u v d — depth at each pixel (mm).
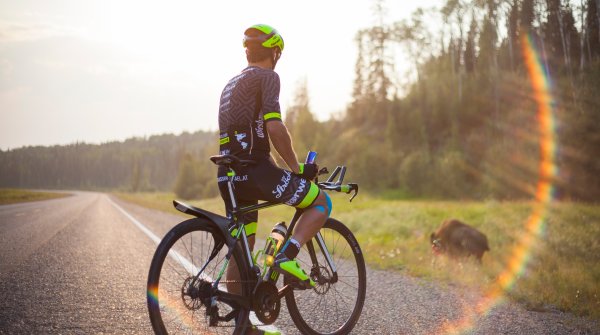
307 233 2900
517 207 17719
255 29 2859
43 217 15648
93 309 3705
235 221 2832
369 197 46438
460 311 3857
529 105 48062
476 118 59375
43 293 4230
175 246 3135
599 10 51281
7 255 6512
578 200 29844
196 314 2967
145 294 4246
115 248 7410
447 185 42500
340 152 60438
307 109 76188
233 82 2824
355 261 3508
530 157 35531
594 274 5789
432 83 71625
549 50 58219
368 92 84688
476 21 66312
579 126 35000
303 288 2959
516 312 3867
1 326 3207
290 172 2838
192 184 86500
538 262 7164
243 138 2736
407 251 7629
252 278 2850
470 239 7426
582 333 3340
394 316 3699
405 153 62062
